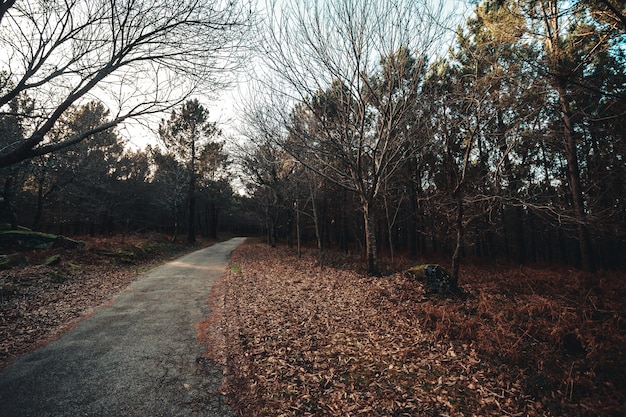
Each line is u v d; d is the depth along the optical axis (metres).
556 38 8.89
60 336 5.87
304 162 11.45
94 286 9.98
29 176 18.59
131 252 16.25
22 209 25.22
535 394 4.02
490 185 11.09
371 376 4.48
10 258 10.77
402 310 7.25
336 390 4.14
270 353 5.22
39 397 3.84
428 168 20.02
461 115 10.20
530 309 7.25
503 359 4.85
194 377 4.43
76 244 15.84
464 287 10.04
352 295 8.66
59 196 24.52
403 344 5.53
